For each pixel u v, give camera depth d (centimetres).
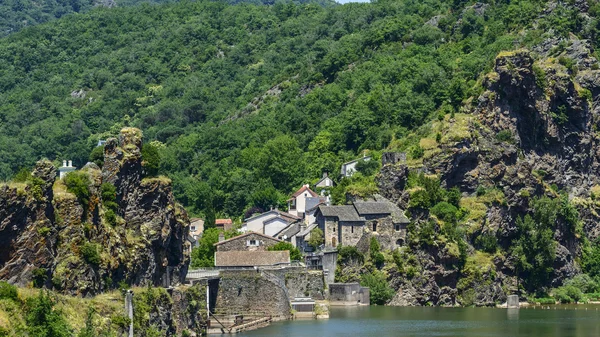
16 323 13038
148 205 17838
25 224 14588
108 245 16350
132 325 15150
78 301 14638
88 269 15500
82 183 16088
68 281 15112
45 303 13325
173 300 18438
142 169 18088
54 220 15212
